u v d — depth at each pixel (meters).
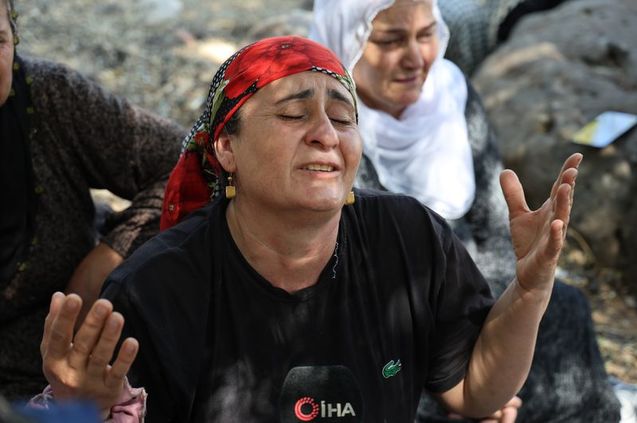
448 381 2.04
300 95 1.76
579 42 5.08
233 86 1.81
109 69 5.77
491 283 2.80
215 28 6.76
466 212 2.87
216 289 1.83
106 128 2.40
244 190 1.81
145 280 1.80
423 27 2.74
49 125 2.36
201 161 2.03
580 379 2.66
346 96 1.81
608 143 4.49
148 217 2.44
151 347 1.78
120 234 2.43
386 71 2.77
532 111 4.80
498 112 4.92
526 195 4.70
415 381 1.98
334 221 1.83
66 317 1.50
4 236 2.38
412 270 1.95
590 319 2.74
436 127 2.86
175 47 6.21
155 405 1.82
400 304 1.93
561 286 2.73
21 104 2.32
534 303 1.87
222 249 1.85
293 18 6.07
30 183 2.36
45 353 1.55
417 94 2.80
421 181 2.84
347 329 1.85
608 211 4.45
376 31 2.74
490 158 2.99
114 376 1.54
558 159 4.61
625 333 4.01
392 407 1.90
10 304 2.42
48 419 0.93
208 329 1.82
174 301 1.81
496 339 1.96
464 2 5.39
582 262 4.50
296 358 1.83
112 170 2.44
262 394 1.82
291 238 1.80
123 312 1.79
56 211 2.40
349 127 1.82
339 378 1.83
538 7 5.55
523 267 1.84
